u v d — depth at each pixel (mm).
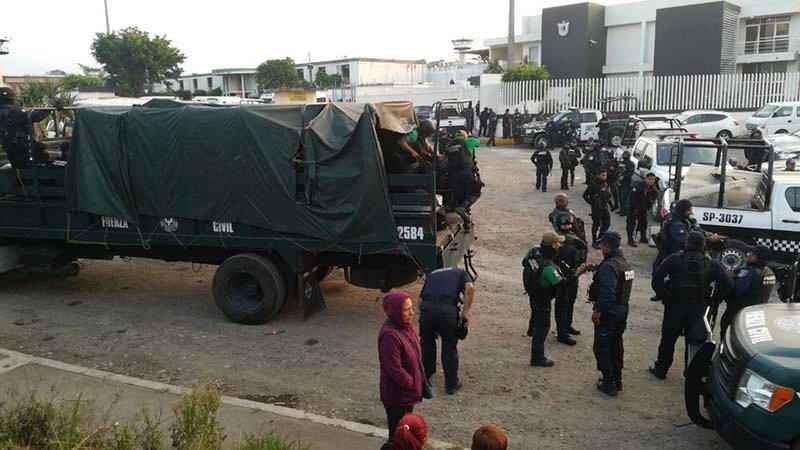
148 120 8672
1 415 5035
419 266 8125
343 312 9375
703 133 28125
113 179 8945
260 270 8609
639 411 6410
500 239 13828
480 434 3441
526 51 53250
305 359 7719
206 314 9312
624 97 32938
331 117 8172
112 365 7539
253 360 7691
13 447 4340
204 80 76938
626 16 44750
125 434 4602
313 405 6566
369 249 8203
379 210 8039
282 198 8359
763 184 11156
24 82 41781
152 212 8930
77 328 8727
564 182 20031
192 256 9500
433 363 6859
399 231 8102
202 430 4609
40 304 9734
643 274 11344
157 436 4793
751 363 5023
